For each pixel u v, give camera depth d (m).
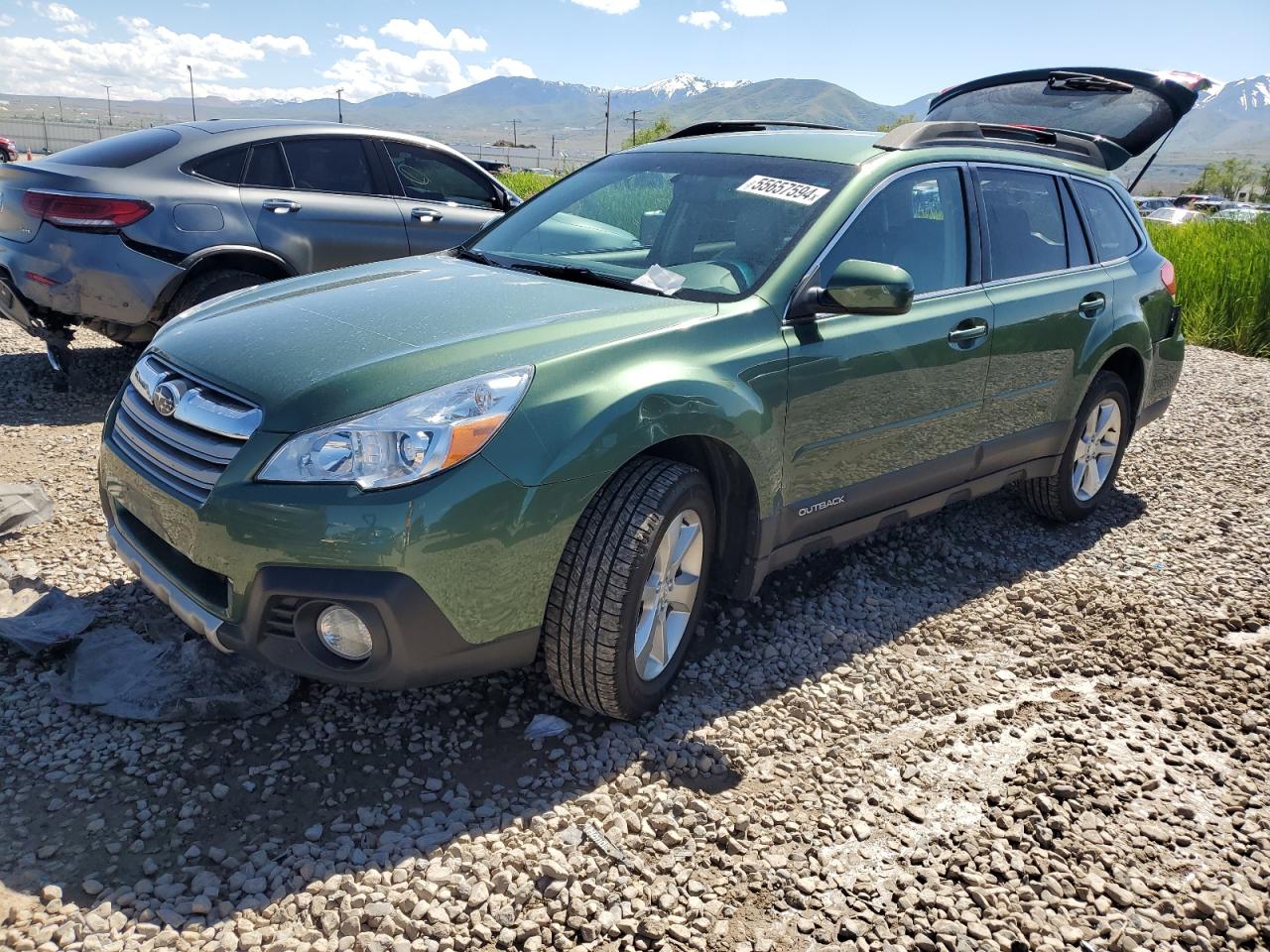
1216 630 4.12
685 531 3.10
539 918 2.29
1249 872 2.66
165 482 2.77
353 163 6.81
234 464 2.60
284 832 2.52
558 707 3.16
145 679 3.04
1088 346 4.69
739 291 3.35
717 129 4.66
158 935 2.14
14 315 6.12
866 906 2.43
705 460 3.29
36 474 4.83
